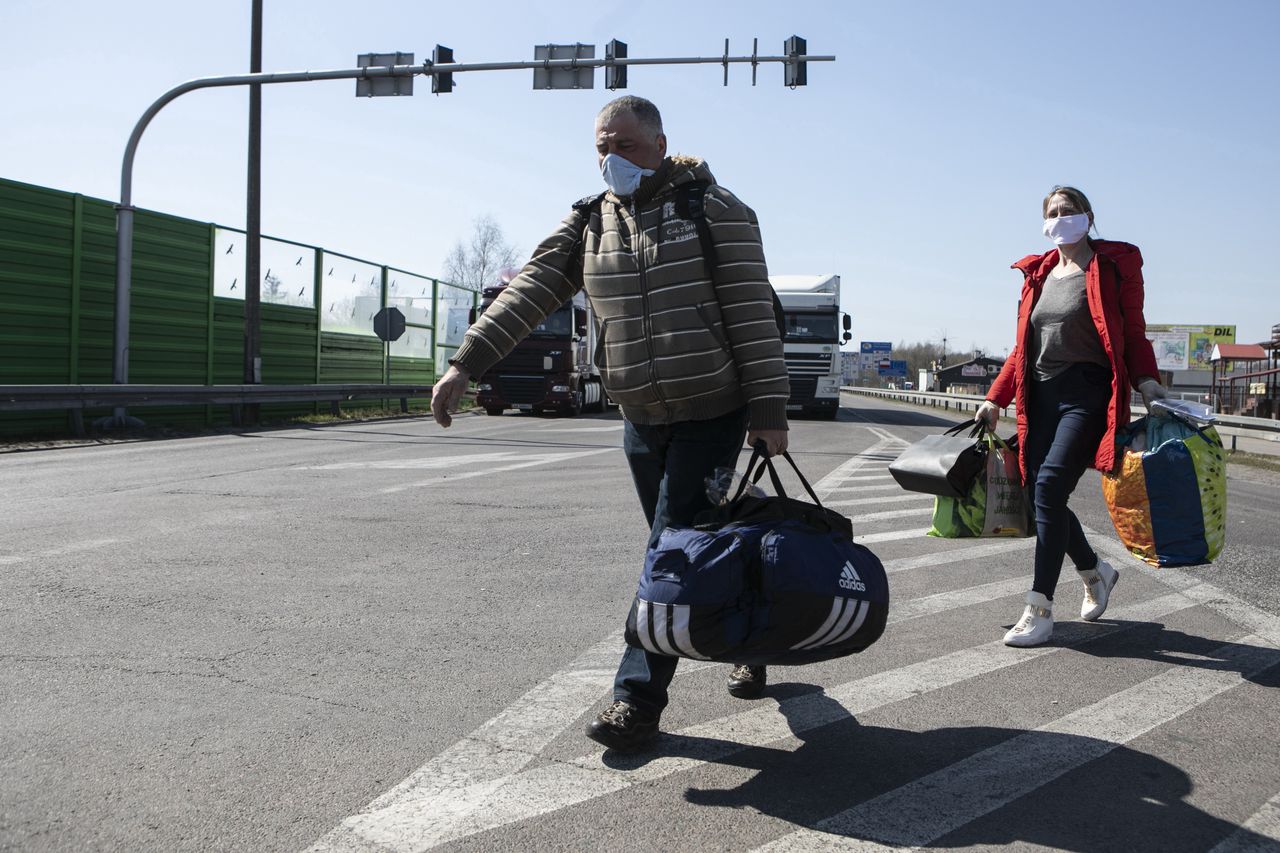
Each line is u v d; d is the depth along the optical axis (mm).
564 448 13695
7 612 4391
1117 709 3438
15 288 14320
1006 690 3643
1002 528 4527
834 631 2676
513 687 3574
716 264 2949
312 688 3504
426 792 2664
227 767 2799
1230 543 7191
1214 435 4246
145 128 15750
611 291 3057
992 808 2629
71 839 2352
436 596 4914
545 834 2432
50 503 7582
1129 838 2463
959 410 41500
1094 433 4266
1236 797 2717
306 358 21812
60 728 3064
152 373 17172
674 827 2486
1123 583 5648
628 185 3016
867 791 2729
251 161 18938
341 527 6777
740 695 3518
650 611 2701
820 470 11867
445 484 9234
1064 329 4262
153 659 3781
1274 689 3670
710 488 3006
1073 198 4215
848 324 27984
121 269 15508
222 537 6281
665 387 2998
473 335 3189
